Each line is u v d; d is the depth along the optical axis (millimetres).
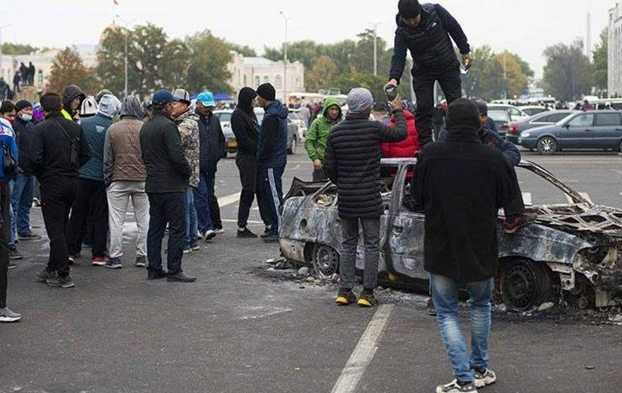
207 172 13070
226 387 6312
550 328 7730
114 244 11055
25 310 8797
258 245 12836
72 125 9828
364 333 7773
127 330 8000
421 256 8820
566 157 32375
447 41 9148
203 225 13164
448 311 6012
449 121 5984
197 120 12680
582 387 6137
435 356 7004
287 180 23734
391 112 9078
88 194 11258
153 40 79938
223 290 9750
